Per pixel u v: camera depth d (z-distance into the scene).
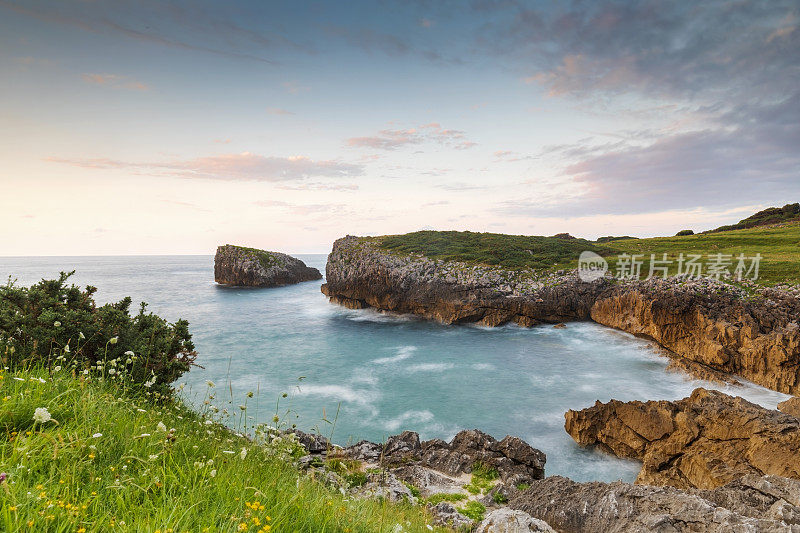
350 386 37.34
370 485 12.02
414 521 7.74
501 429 29.05
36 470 3.23
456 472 17.16
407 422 30.02
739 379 37.72
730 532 6.45
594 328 58.97
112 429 4.43
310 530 3.52
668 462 21.53
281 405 31.64
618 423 25.05
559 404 33.50
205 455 4.80
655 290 53.94
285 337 57.50
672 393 35.66
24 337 8.77
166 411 6.99
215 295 103.62
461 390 36.62
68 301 12.66
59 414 4.29
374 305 78.19
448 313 67.75
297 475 5.51
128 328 11.65
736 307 42.59
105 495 3.18
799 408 27.48
